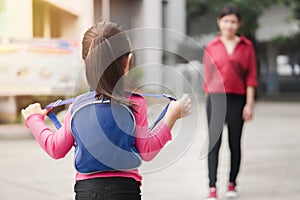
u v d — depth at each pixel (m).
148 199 6.50
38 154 9.96
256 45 29.25
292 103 25.05
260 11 25.77
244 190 7.00
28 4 10.84
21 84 11.99
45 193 6.86
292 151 10.38
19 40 11.48
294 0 24.66
